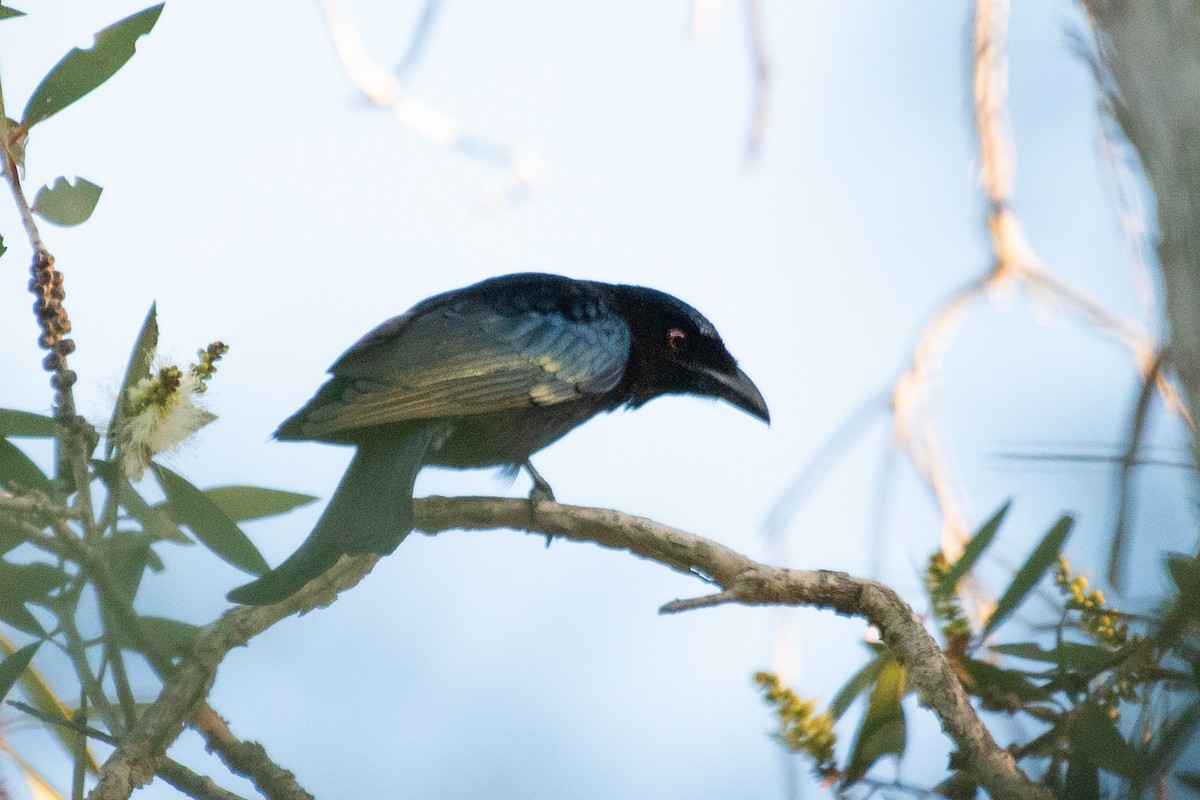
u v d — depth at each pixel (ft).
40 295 29.66
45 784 32.12
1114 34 24.22
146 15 32.24
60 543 28.58
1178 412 29.27
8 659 28.94
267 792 30.96
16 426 30.45
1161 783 28.66
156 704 30.04
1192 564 27.78
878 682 31.81
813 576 31.76
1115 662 30.40
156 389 29.91
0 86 30.89
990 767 29.48
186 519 30.89
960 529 38.70
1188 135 22.65
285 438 39.24
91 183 31.37
